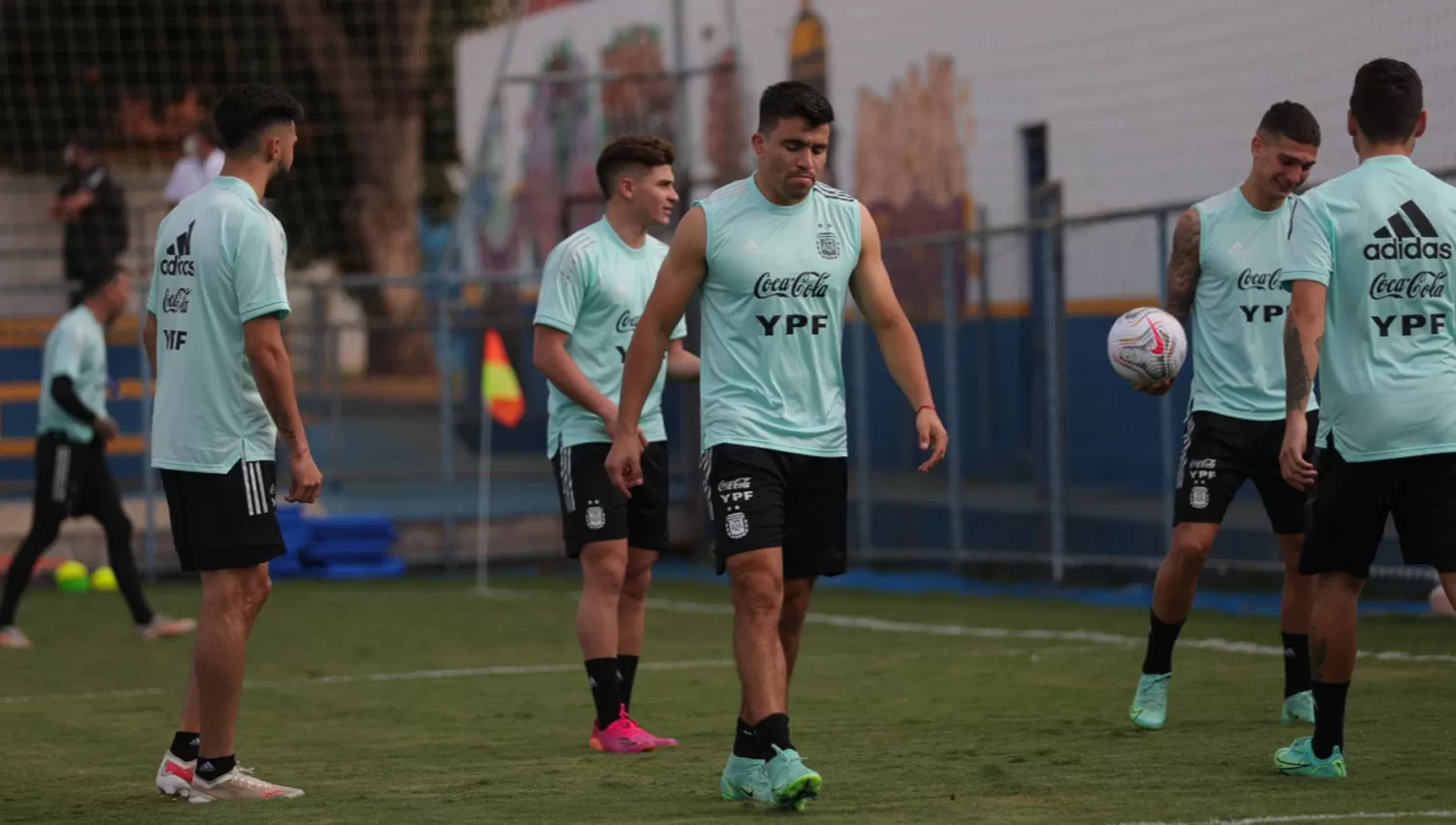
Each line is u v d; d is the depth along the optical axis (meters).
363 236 104.94
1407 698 26.45
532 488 68.19
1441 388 19.61
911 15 66.81
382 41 102.44
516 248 98.94
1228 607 42.81
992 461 54.75
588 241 25.86
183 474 20.69
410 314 105.75
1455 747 21.95
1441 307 19.77
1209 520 24.27
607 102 89.69
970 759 22.28
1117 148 56.06
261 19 99.25
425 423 67.56
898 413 59.16
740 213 19.86
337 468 64.94
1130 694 28.75
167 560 58.94
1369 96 20.20
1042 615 43.53
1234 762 21.44
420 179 110.94
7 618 41.66
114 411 64.12
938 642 38.59
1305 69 47.81
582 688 32.34
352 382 67.75
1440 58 42.00
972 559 52.59
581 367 25.88
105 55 93.94
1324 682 20.06
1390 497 19.89
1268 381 24.42
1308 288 19.91
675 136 73.00
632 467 20.14
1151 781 20.14
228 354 20.62
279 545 20.84
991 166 62.44
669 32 84.19
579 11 92.88
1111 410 52.41
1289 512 24.62
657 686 32.09
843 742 24.23
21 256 84.81
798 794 18.56
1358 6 45.06
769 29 76.44
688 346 62.16
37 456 41.88
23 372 63.09
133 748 26.02
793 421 19.81
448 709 29.92
